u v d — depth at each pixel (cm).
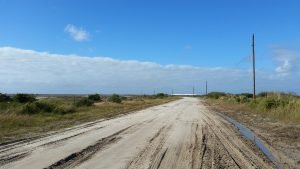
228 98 7794
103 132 1922
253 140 1664
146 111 4072
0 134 1830
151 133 1877
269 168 1035
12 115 2612
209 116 3275
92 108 4334
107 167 1023
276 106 3375
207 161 1126
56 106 3472
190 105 6022
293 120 2558
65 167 1022
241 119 2967
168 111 4078
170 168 1020
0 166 1028
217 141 1594
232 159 1166
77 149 1337
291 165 1084
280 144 1536
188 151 1310
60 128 2147
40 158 1150
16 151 1290
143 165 1055
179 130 2025
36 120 2598
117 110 4212
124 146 1424
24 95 4291
